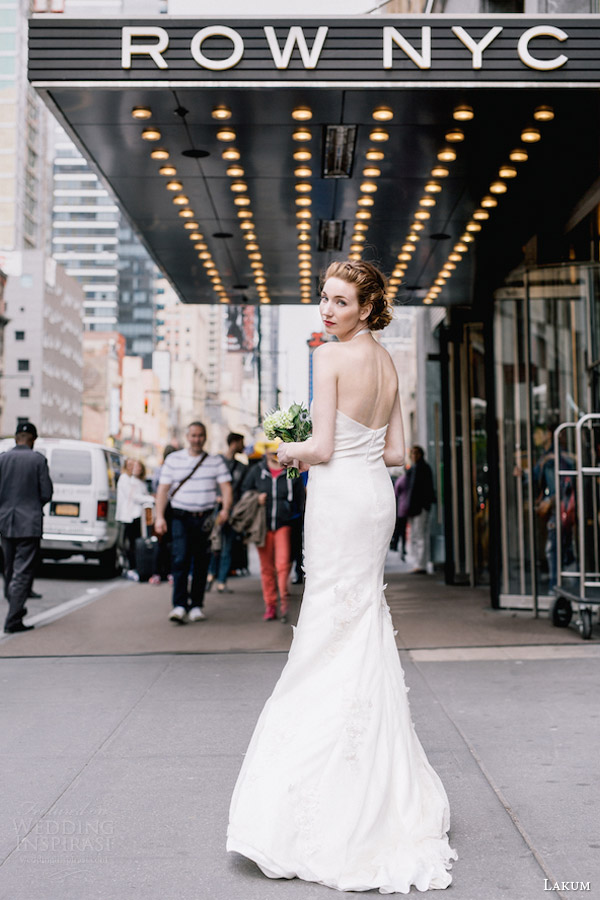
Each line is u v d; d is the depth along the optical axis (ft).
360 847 9.98
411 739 11.02
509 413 31.53
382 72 21.90
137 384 480.23
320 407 11.21
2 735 16.21
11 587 28.89
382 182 30.04
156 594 40.96
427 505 49.16
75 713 17.84
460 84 21.86
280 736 10.54
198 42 22.00
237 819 10.30
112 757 14.80
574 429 30.27
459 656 23.32
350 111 23.90
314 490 11.28
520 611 31.58
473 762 14.26
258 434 136.87
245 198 32.17
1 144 439.22
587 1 25.38
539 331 30.94
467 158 27.71
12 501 28.78
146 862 10.56
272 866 9.95
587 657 22.75
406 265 41.06
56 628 29.68
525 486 31.35
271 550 31.48
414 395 88.02
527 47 21.80
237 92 22.48
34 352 344.49
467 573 42.50
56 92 22.61
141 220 34.91
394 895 9.61
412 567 54.95
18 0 440.86
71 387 405.39
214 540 39.91
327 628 10.90
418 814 10.48
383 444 11.61
